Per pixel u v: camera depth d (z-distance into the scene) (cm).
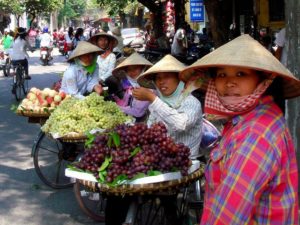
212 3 982
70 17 7750
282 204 184
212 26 997
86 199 486
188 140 368
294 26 402
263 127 183
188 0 1759
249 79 193
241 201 175
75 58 587
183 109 356
